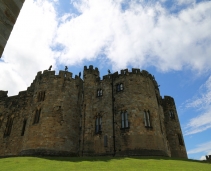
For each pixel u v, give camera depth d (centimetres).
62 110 3416
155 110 3400
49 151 2994
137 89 3434
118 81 3691
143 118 3156
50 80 3697
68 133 3300
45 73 3850
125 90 3484
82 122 3575
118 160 2411
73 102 3653
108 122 3375
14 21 386
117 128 3228
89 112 3638
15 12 388
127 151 2934
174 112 4516
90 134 3422
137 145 2922
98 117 3550
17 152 3681
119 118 3294
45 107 3388
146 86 3559
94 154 3203
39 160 2456
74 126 3475
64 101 3519
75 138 3397
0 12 354
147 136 2995
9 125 4262
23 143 3334
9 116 4375
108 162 2272
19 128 3988
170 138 4112
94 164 2144
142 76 3647
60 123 3291
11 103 4553
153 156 2800
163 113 4109
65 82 3725
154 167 1962
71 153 3192
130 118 3164
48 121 3244
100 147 3225
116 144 3106
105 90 3759
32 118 3397
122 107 3350
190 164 2209
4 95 4975
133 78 3562
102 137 3297
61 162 2303
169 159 2581
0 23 353
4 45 360
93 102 3750
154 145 2959
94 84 3975
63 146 3136
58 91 3572
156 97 4031
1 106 4647
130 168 1909
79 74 4128
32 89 4388
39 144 3053
